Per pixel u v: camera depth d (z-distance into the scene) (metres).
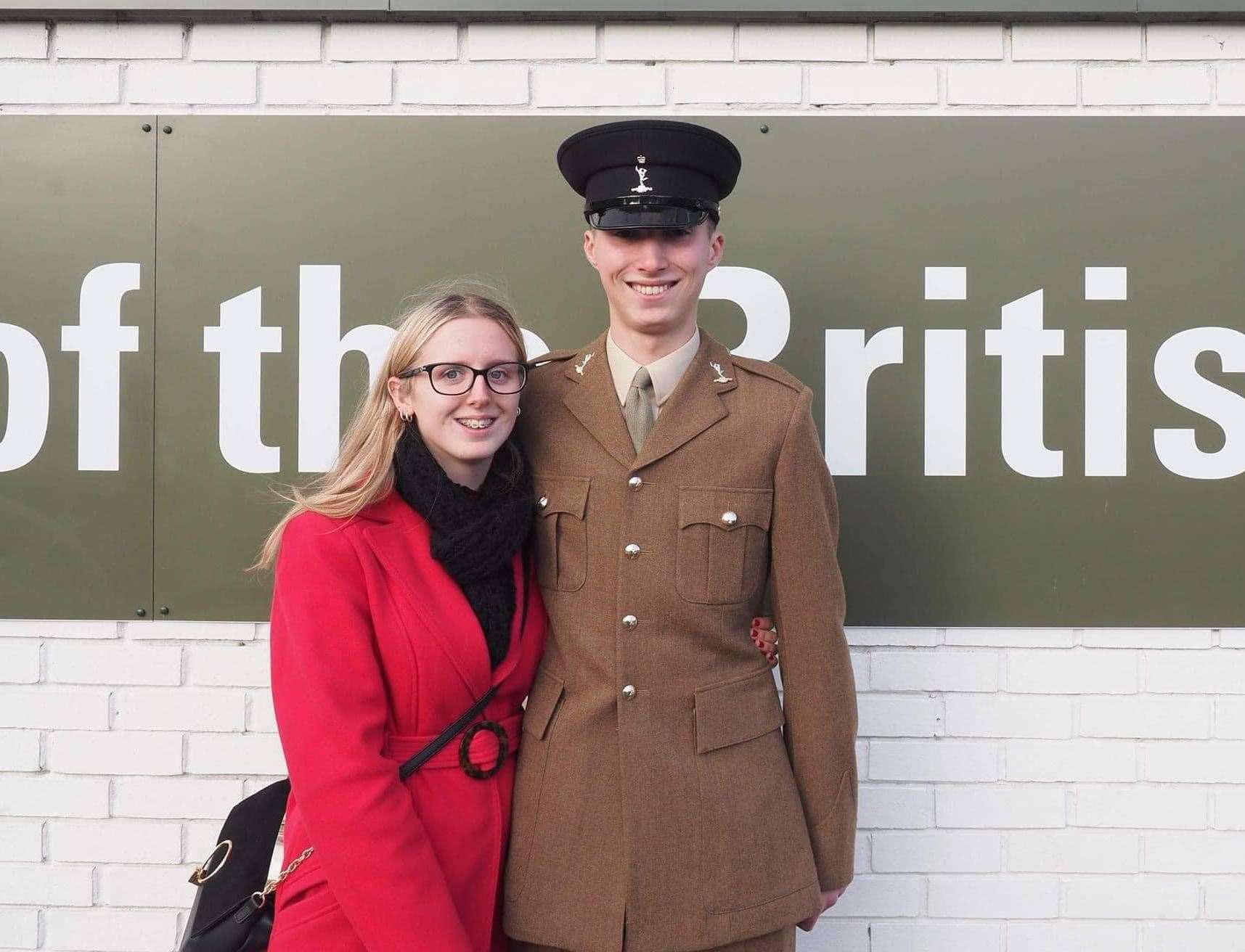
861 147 1.92
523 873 1.37
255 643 1.95
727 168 1.46
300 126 1.94
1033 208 1.92
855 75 1.93
